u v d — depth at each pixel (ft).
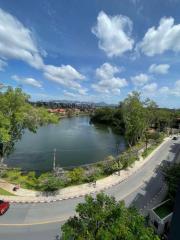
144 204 91.66
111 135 308.81
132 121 201.16
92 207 46.62
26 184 104.01
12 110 121.70
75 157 177.58
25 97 125.08
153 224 74.08
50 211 81.61
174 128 345.72
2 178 109.09
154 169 139.33
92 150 206.49
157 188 108.58
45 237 66.59
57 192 97.81
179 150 197.26
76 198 93.76
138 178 121.90
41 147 208.23
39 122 129.49
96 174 115.65
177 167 89.30
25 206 84.07
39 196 92.89
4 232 67.56
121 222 40.86
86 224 44.93
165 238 67.87
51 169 140.67
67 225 46.47
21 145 212.23
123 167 137.69
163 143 229.04
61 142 240.53
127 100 203.72
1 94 121.08
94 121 508.12
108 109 466.29
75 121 530.68
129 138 216.54
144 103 232.53
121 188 107.24
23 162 154.51
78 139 264.72
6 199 87.86
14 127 125.59
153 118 269.44
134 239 36.73
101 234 38.65
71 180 107.86
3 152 127.24
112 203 47.93
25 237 65.98
